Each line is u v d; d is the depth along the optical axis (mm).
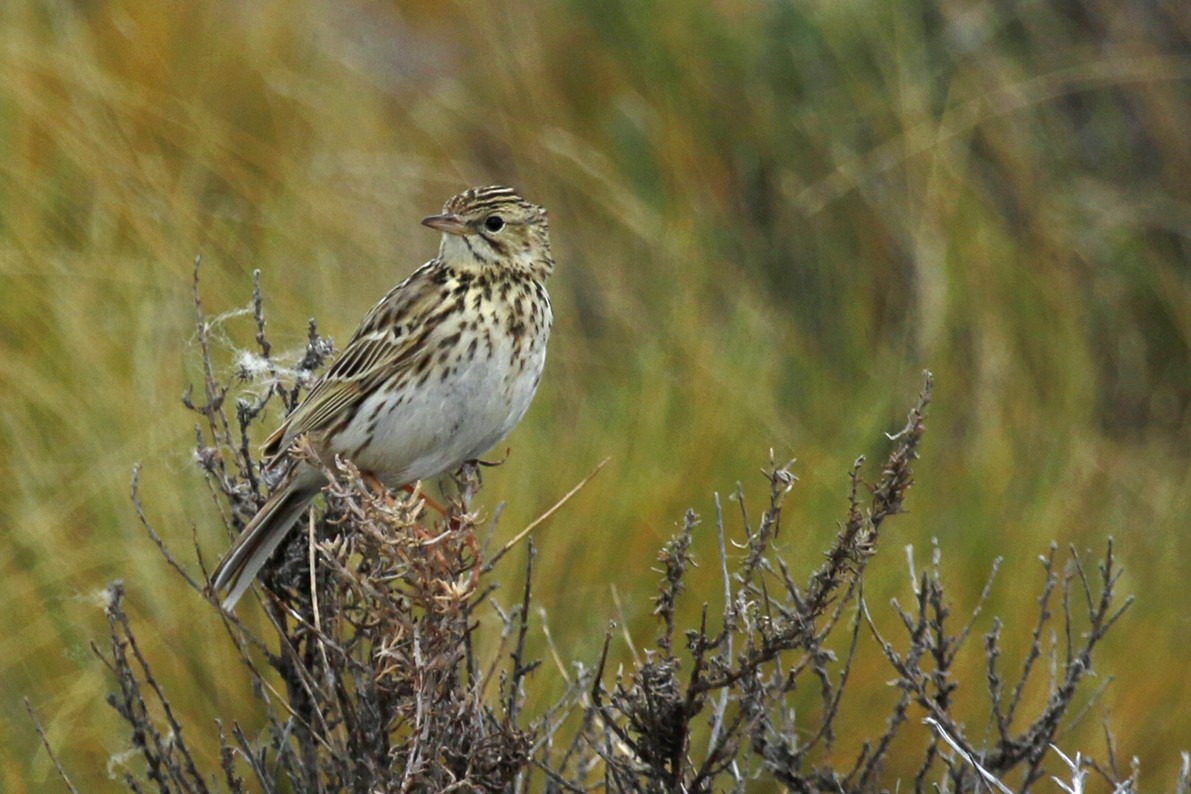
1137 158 16156
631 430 12125
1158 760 11219
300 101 15586
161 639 10859
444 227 8820
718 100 16344
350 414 8773
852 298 14781
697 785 7691
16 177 13453
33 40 14836
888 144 15484
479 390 8789
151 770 8211
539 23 16875
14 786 10422
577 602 10938
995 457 13000
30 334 12531
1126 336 15297
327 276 13516
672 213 15602
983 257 14758
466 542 7938
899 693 10656
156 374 12227
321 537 8273
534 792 9438
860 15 16125
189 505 11438
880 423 13188
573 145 15922
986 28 16156
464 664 9844
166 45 15375
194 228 13602
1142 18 16297
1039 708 10898
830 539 11320
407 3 17719
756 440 12484
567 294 14594
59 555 11305
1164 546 12898
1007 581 11867
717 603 11000
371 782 7609
